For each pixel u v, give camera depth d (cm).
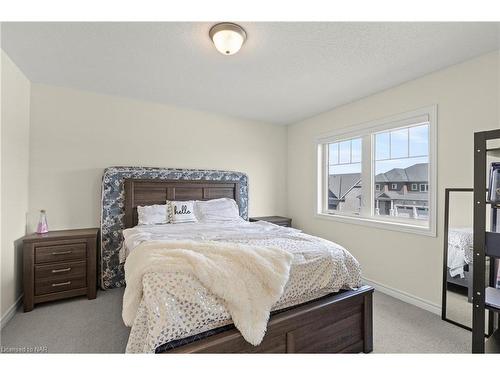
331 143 384
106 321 219
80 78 269
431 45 200
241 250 157
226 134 402
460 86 226
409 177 279
